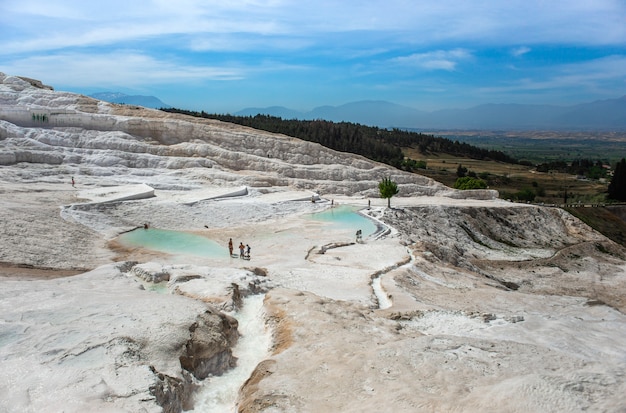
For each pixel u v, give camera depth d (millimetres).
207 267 27859
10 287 20547
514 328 21859
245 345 18344
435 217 62969
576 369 14078
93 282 23328
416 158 176500
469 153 198625
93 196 46938
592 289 50531
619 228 83625
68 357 13719
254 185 65625
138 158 65562
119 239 37875
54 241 32406
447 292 28641
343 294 25438
